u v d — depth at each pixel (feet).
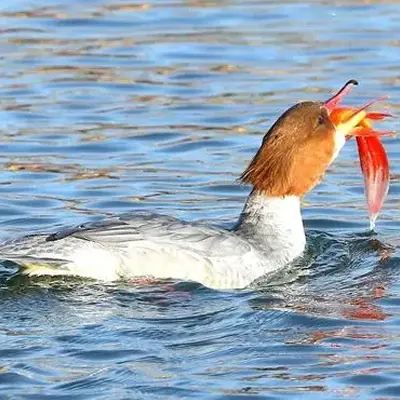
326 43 77.36
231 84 71.56
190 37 78.74
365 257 49.90
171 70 73.67
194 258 45.96
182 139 63.82
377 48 76.43
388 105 67.77
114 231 45.83
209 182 58.44
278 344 41.22
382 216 54.70
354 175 59.26
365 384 38.45
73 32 79.56
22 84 71.20
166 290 45.47
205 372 39.14
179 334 41.98
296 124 48.73
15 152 61.98
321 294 45.93
